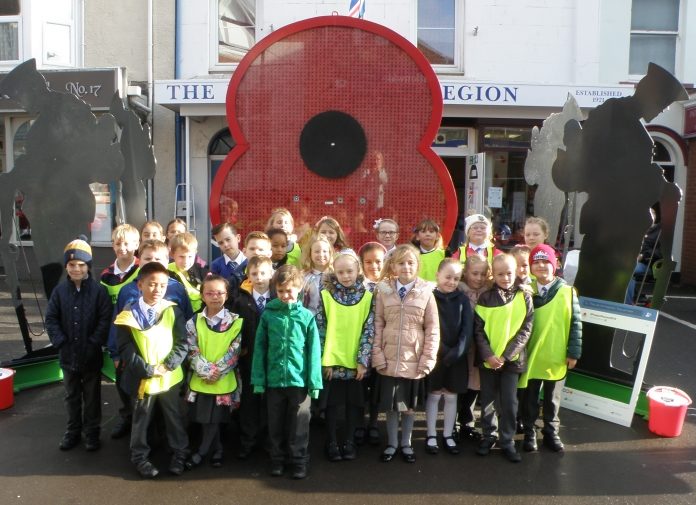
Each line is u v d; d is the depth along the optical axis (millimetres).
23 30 9734
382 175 5617
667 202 4520
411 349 3785
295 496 3414
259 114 5641
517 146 9586
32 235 5184
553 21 9742
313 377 3602
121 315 3533
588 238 4836
